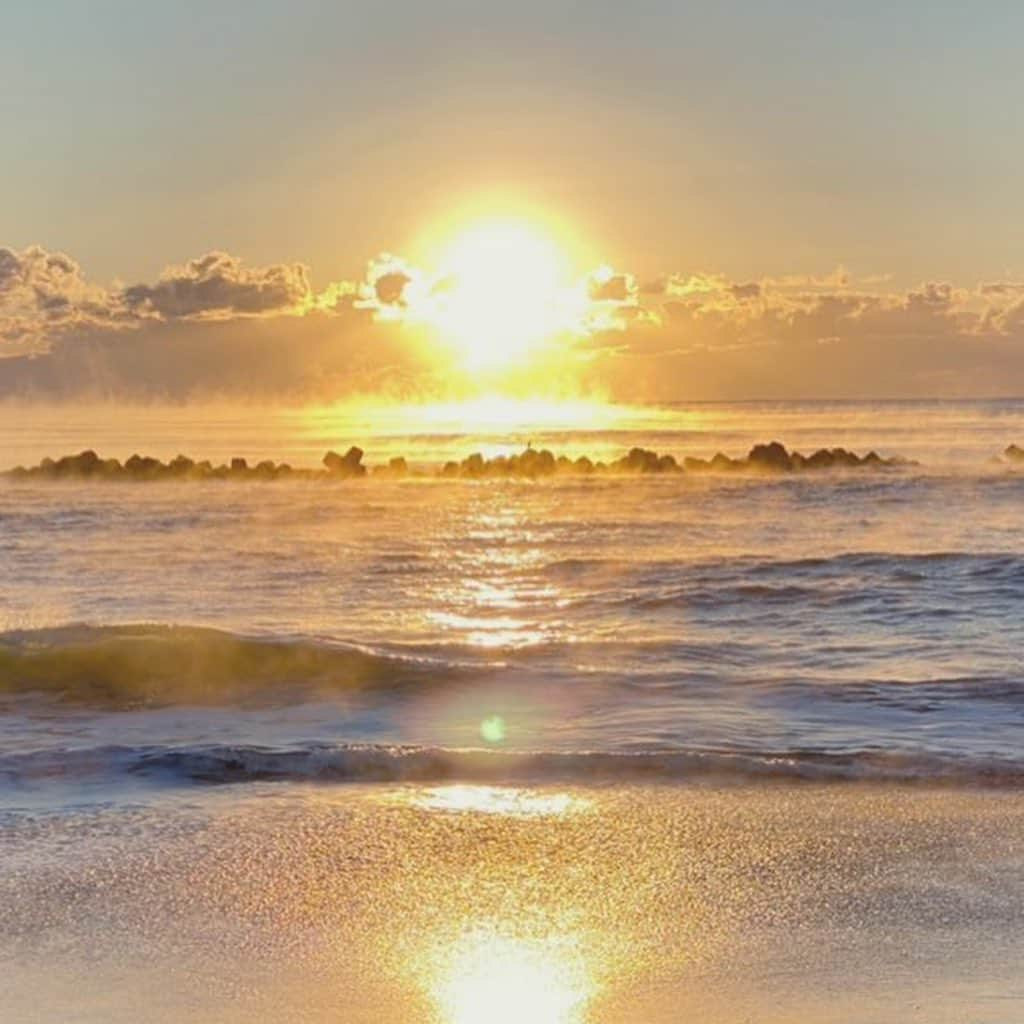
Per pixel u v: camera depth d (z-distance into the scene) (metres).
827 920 7.67
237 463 45.78
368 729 12.02
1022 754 10.88
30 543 26.39
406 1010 6.53
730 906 7.92
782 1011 6.46
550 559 23.69
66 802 9.97
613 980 6.88
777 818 9.50
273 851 8.90
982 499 34.69
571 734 11.73
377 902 8.01
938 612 17.61
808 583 20.08
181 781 10.48
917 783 10.23
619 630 16.86
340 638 16.16
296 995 6.70
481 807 9.80
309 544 26.33
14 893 8.12
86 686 13.25
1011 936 7.38
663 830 9.29
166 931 7.55
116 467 45.12
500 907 7.93
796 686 13.34
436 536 27.91
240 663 13.80
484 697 13.05
